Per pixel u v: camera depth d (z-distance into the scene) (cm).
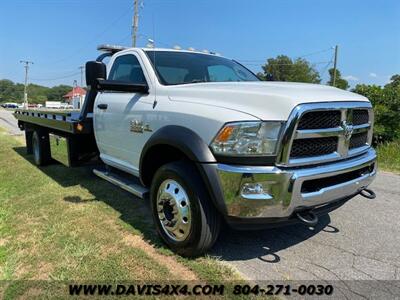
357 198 533
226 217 293
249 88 325
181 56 448
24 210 470
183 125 325
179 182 323
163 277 299
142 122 390
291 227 410
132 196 522
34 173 689
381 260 335
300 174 282
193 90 350
